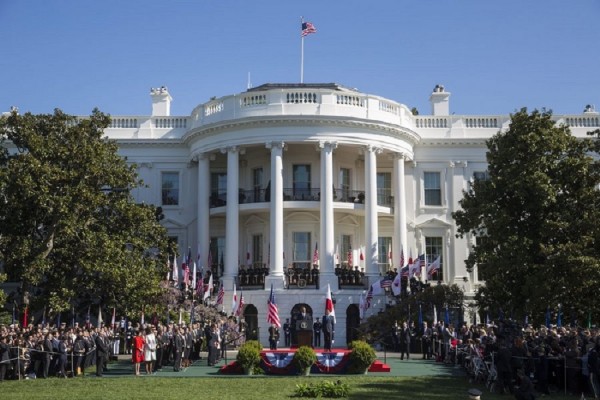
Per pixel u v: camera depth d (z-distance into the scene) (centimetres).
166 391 2023
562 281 2717
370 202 4234
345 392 1930
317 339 3738
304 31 4988
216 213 4466
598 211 2902
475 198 3372
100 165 3106
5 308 3953
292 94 4259
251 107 4244
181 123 4806
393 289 3775
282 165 4331
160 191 4734
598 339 2038
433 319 3678
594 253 2791
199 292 3888
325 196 4144
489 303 3231
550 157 3156
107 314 3741
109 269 3008
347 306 4003
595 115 4719
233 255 4206
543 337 2283
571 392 2061
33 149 2994
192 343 3036
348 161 4575
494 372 2117
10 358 2397
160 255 3628
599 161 3091
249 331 3916
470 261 3284
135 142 4725
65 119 3206
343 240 4528
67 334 2583
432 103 4975
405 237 4431
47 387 2136
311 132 4194
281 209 4144
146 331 2617
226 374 2534
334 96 4259
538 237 3044
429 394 1988
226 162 4703
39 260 2908
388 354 3491
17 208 2909
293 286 4041
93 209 3086
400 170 4475
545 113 3269
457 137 4712
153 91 4997
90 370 2736
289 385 2177
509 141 3278
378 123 4262
